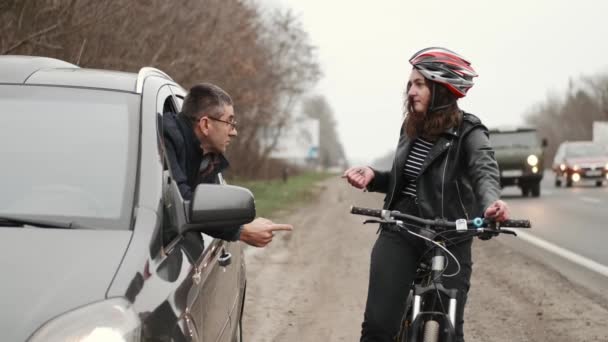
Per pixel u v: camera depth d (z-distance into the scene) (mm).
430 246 4152
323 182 57344
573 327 7379
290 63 41375
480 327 7586
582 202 23312
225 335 4230
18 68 3912
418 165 4348
